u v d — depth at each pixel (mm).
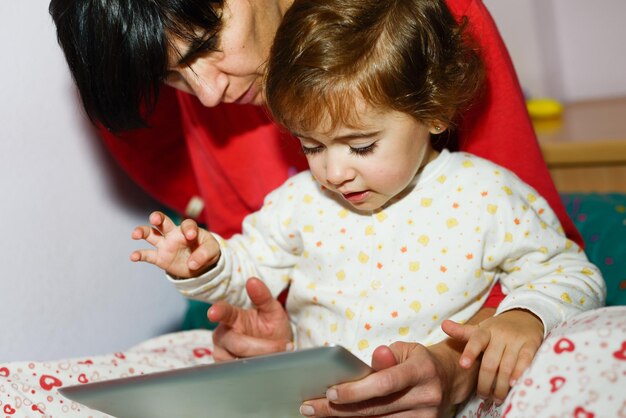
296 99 950
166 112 1392
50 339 1336
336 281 1091
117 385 836
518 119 1157
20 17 1269
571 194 1582
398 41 966
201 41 955
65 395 857
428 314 1044
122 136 1339
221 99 1038
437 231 1056
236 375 811
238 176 1349
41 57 1306
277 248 1157
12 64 1260
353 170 975
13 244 1272
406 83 954
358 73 941
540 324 948
